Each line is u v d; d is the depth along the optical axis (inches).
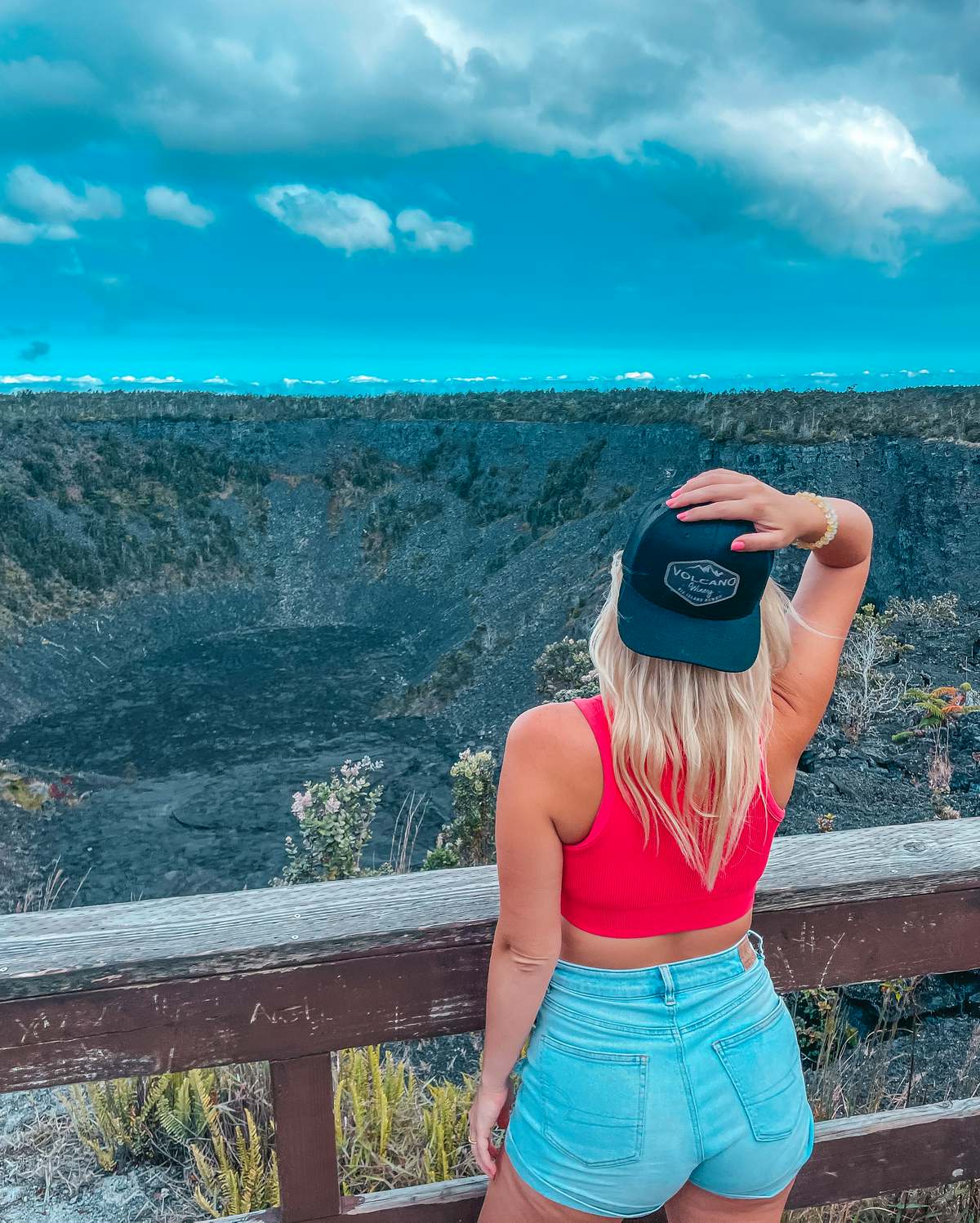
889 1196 95.0
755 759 47.2
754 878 53.3
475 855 725.3
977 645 904.9
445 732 2657.5
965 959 76.2
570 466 4119.1
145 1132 113.6
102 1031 60.2
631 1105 51.5
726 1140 53.1
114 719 3009.4
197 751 2642.7
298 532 4623.5
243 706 3070.9
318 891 67.6
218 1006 61.8
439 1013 66.0
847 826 544.4
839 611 55.0
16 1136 116.2
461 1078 145.4
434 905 65.9
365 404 5285.4
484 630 3166.8
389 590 4252.0
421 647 3659.0
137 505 4554.6
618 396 4817.9
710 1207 58.8
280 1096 65.3
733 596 44.6
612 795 46.9
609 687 46.9
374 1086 105.6
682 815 47.3
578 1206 54.4
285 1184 67.4
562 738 47.3
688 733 45.3
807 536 49.9
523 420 4616.1
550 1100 53.7
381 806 1980.8
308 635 4010.8
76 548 4195.4
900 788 581.0
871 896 72.2
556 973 54.5
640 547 45.1
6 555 4008.4
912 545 2342.5
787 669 53.0
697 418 3538.4
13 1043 58.8
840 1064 114.9
